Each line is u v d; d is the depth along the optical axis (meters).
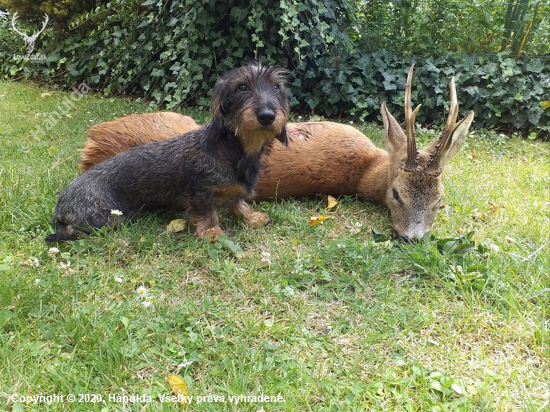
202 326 0.86
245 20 1.99
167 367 0.77
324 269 1.02
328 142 1.32
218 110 1.07
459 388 0.73
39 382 0.72
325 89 2.07
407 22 2.20
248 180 1.15
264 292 0.95
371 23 2.24
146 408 0.69
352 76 2.12
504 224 1.23
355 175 1.31
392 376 0.76
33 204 1.22
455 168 1.62
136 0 2.24
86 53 2.45
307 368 0.78
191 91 2.12
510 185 1.50
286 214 1.24
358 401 0.72
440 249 1.07
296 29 1.96
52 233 1.10
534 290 0.95
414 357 0.81
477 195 1.40
